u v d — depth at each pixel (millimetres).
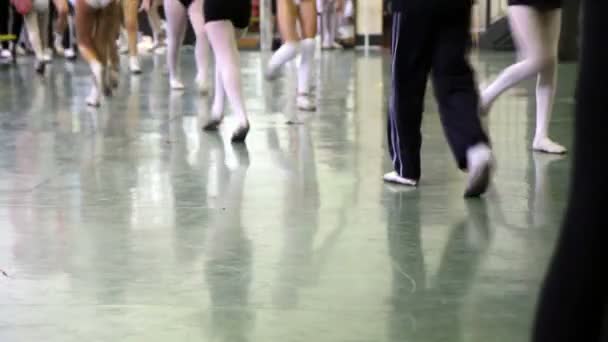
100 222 4672
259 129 7988
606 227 1639
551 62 6629
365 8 23297
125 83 12531
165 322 3209
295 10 8867
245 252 4105
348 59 17922
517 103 9844
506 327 3166
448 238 4344
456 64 5105
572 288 1661
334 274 3771
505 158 6520
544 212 4867
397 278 3717
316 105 9883
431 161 6418
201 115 9031
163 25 20625
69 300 3449
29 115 9086
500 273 3785
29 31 14203
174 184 5621
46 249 4160
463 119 5109
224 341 3025
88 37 9758
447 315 3287
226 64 7207
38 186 5578
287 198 5215
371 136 7574
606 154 1623
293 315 3279
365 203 5094
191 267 3871
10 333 3109
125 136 7625
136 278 3721
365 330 3133
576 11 16234
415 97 5398
